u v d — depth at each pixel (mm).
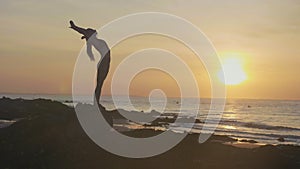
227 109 120500
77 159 16984
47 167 15898
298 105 159625
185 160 18578
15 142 18531
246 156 21266
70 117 20781
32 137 19203
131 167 16656
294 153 23953
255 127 60656
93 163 16672
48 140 18562
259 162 20062
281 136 48156
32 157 16828
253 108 130125
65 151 17625
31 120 20938
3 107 50281
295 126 64250
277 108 131500
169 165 17391
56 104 48031
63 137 18953
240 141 33844
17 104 54531
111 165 16609
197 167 17625
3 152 17188
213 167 18000
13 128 20359
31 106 48938
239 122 68688
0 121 36719
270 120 78875
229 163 19312
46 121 20391
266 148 24797
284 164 20047
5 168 15531
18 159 16531
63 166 16078
